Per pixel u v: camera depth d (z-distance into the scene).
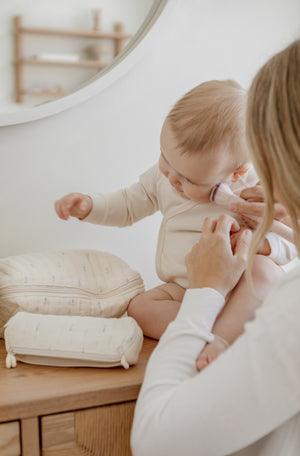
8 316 0.87
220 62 1.21
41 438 0.65
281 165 0.50
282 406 0.45
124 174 1.17
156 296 0.93
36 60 1.33
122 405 0.69
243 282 0.77
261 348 0.46
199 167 0.83
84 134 1.12
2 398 0.64
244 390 0.46
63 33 1.34
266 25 1.24
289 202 0.51
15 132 1.06
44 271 0.91
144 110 1.16
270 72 0.53
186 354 0.59
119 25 1.36
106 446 0.69
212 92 0.84
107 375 0.72
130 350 0.73
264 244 0.85
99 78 1.09
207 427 0.48
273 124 0.50
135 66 1.13
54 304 0.89
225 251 0.70
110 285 0.97
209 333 0.63
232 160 0.84
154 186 1.04
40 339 0.74
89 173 1.13
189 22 1.16
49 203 1.11
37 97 1.32
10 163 1.07
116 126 1.14
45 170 1.10
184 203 0.96
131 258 1.19
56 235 1.12
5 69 1.31
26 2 1.31
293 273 0.50
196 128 0.81
